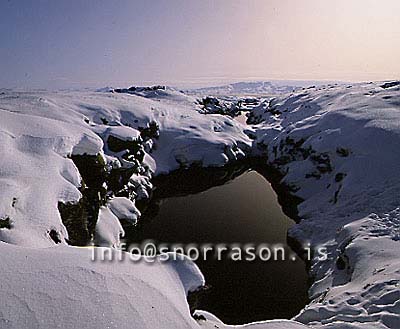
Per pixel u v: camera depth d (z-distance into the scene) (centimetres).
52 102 2575
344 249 1220
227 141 3152
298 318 841
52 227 887
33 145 1145
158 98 5569
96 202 1282
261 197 2255
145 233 1692
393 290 795
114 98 3469
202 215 1950
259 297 1191
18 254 471
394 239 1154
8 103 2358
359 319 723
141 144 2369
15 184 905
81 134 1397
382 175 1736
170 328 430
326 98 3747
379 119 2214
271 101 6084
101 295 421
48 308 386
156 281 511
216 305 1147
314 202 1941
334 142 2227
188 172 2833
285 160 2714
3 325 357
